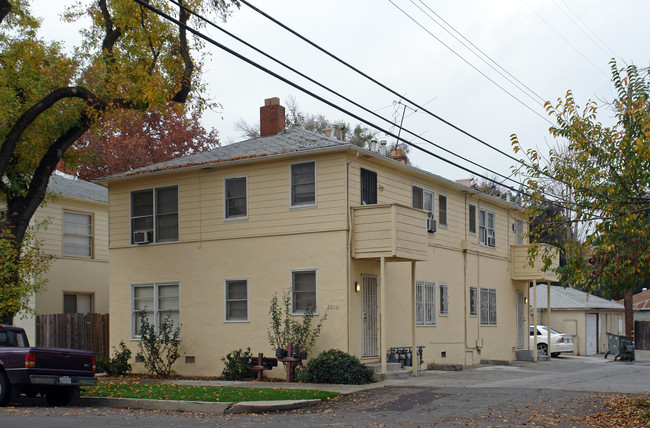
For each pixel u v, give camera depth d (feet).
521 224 108.27
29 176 70.95
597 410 46.01
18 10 67.41
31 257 65.92
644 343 154.20
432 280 81.51
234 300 73.41
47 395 54.90
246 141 81.10
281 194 71.51
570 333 125.80
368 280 70.28
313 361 64.85
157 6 69.10
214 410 49.80
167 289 78.23
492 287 96.43
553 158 54.95
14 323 85.15
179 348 75.82
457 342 85.92
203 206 76.33
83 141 140.15
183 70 69.51
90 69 69.67
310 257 69.05
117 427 40.06
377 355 70.44
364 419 44.29
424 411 47.03
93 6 71.67
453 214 87.86
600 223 44.45
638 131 46.55
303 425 41.81
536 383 63.87
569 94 48.67
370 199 71.51
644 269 43.14
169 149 148.87
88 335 84.58
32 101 66.49
